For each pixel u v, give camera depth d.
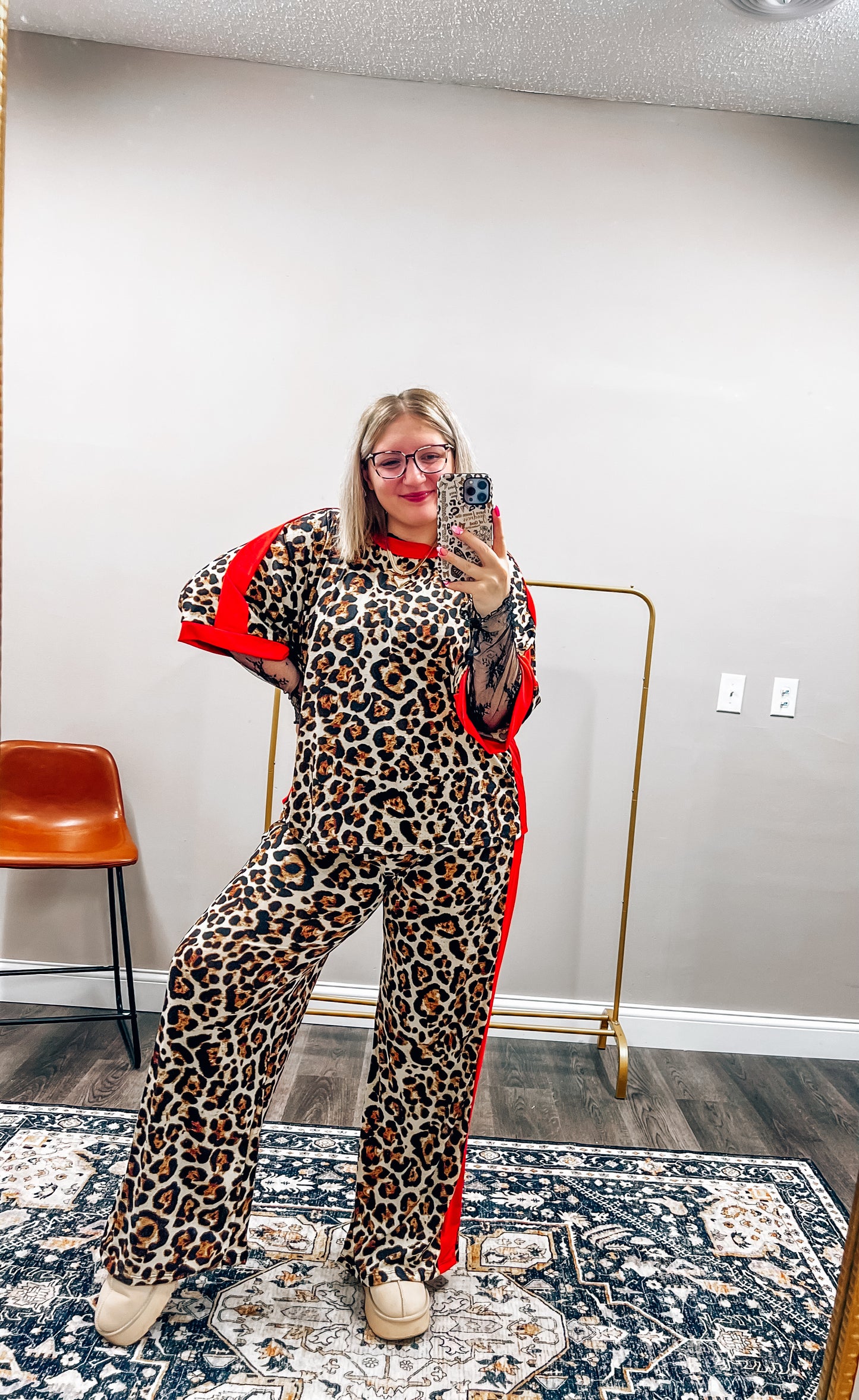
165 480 2.29
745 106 2.24
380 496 1.24
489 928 1.31
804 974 2.45
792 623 2.38
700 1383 1.30
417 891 1.27
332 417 2.29
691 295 2.30
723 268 2.30
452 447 1.24
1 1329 1.29
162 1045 1.24
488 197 2.26
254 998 1.24
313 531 1.31
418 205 2.26
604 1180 1.77
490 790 1.28
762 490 2.34
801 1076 2.33
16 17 2.13
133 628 2.33
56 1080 1.98
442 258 2.27
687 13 1.89
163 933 2.40
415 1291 1.35
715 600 2.37
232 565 1.30
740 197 2.29
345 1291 1.43
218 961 1.22
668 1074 2.28
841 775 2.41
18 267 2.24
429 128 2.25
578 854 2.42
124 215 2.24
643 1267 1.53
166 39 2.17
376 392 2.29
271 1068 1.31
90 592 2.32
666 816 2.41
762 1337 1.39
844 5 1.80
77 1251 1.45
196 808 2.38
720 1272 1.53
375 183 2.25
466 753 1.26
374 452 1.22
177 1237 1.26
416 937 1.29
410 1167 1.36
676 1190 1.75
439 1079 1.33
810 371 2.32
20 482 2.28
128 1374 1.24
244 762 2.37
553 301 2.29
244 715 2.35
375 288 2.27
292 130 2.23
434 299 2.28
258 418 2.29
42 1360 1.25
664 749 2.40
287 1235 1.54
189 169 2.23
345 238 2.26
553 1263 1.52
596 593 2.36
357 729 1.23
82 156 2.22
